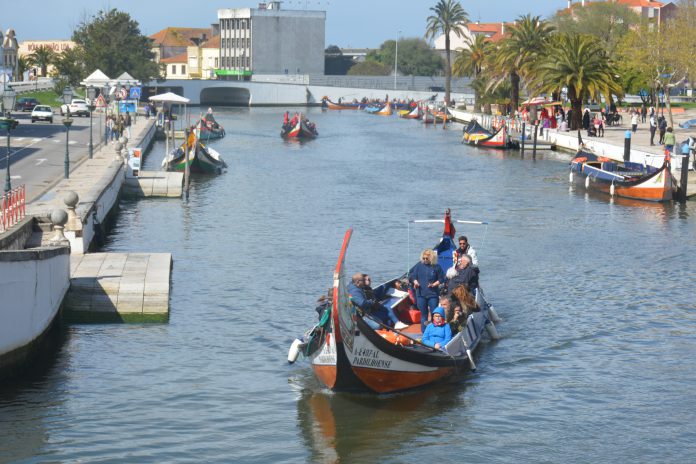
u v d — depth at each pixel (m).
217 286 34.88
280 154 96.19
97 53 157.50
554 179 72.81
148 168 79.31
